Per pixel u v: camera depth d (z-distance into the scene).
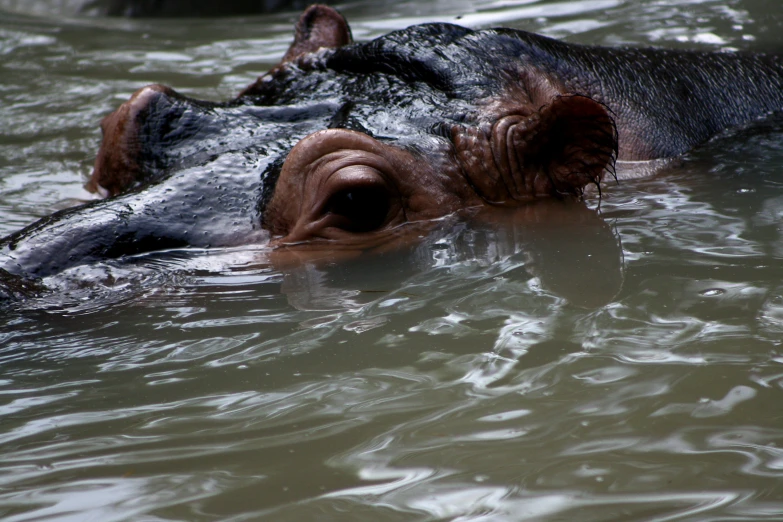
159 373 11.74
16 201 20.94
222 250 15.95
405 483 8.98
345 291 14.21
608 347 11.61
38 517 8.73
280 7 50.53
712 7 39.09
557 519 8.29
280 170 17.19
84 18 50.94
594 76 22.16
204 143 18.61
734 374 10.72
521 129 18.50
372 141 16.92
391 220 17.00
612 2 41.59
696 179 19.72
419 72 20.28
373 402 10.62
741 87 25.22
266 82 21.56
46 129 28.44
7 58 39.53
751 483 8.66
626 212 17.50
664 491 8.62
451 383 10.97
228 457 9.64
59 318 13.59
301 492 8.93
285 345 12.33
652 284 13.55
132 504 8.88
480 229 16.91
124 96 32.34
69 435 10.29
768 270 13.87
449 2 46.25
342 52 21.45
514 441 9.62
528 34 22.28
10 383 11.69
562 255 15.17
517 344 11.87
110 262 15.34
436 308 13.26
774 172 19.84
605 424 9.84
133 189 17.34
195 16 50.50
